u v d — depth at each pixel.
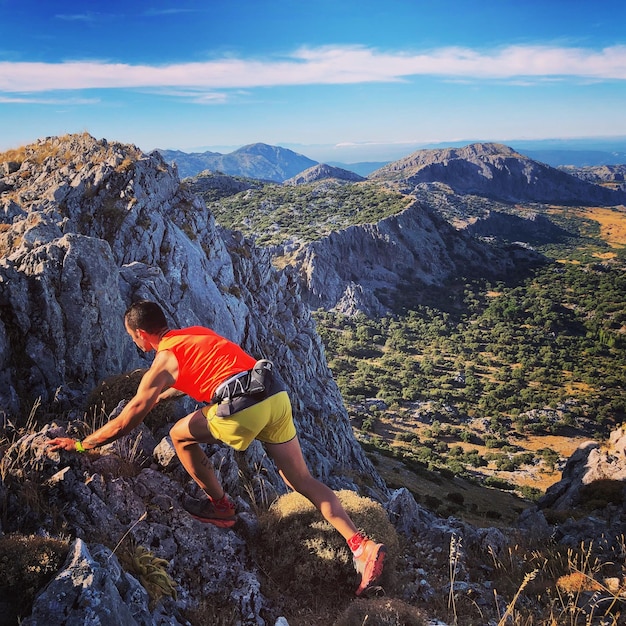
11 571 3.18
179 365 3.96
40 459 4.71
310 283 194.12
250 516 5.57
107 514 4.55
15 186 22.34
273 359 27.11
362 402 120.69
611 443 26.86
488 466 89.44
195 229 23.73
